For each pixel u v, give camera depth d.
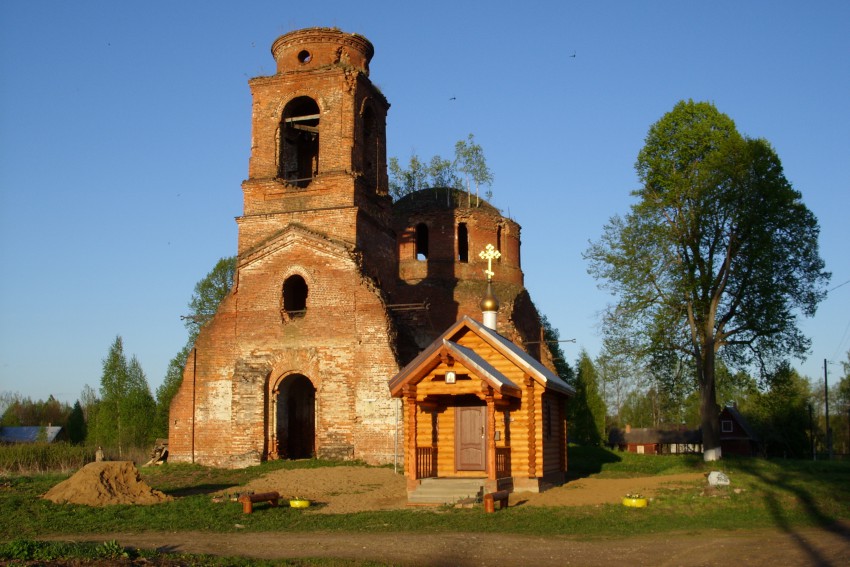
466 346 26.44
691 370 43.72
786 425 69.88
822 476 29.12
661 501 22.62
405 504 24.03
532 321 52.84
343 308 35.00
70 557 14.70
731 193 41.03
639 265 42.91
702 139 43.53
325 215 36.22
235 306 36.44
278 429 35.59
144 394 64.50
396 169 67.50
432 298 48.12
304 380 38.50
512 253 52.62
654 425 94.75
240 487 28.52
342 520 21.33
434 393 24.83
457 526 19.78
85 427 83.69
